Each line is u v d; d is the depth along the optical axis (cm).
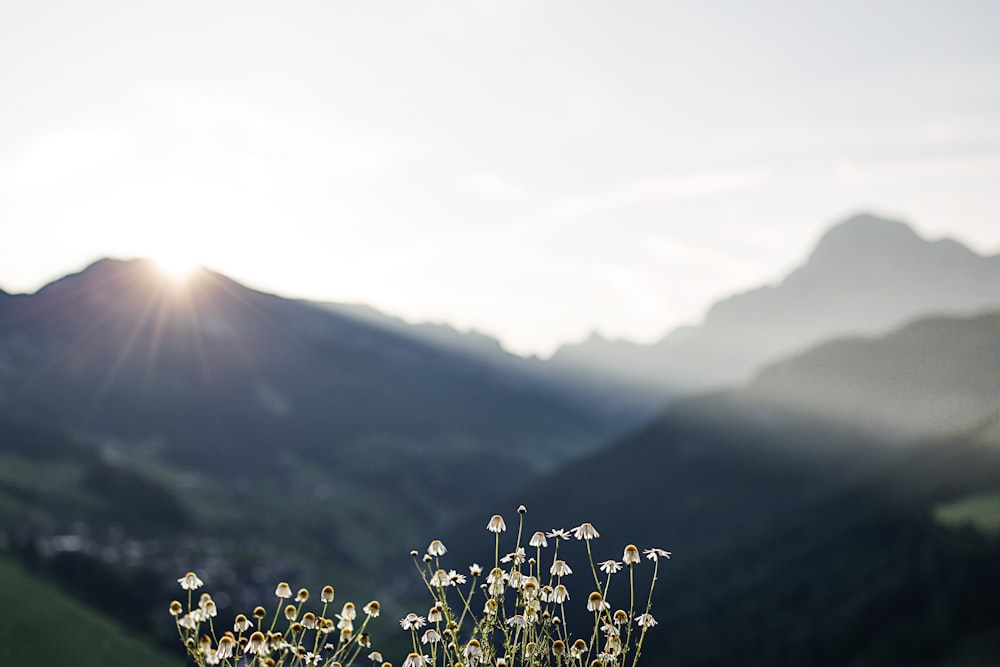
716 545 17250
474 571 570
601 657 520
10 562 10975
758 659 9531
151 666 6481
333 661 538
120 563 13562
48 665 6506
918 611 9119
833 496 16588
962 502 13088
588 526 573
